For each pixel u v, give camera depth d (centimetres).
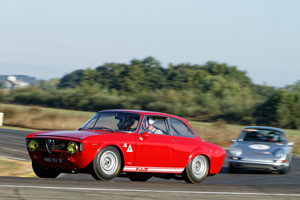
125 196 2461
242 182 4219
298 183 4266
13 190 2420
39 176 3331
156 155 3334
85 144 2945
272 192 3088
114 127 3331
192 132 3728
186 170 3547
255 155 5084
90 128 3362
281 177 4794
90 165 3008
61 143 3039
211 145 3762
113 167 3103
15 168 4322
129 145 3169
